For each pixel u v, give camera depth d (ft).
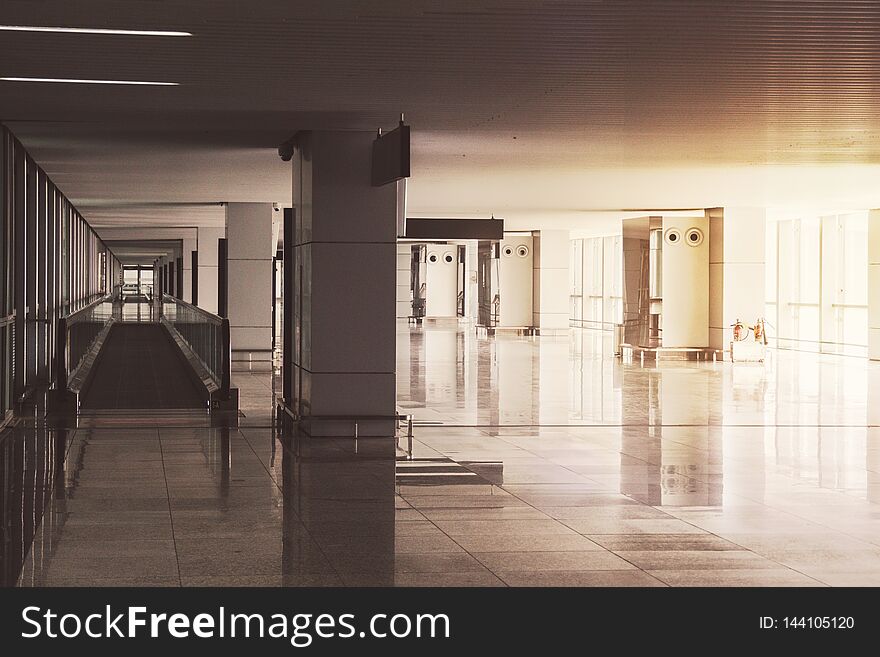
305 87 35.68
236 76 33.96
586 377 76.28
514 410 55.42
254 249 86.07
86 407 53.52
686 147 51.49
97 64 32.32
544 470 36.60
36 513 28.68
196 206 90.38
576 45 29.48
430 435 45.73
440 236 91.25
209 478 34.53
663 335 97.30
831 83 34.83
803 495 32.32
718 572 23.02
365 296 45.34
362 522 27.89
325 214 45.11
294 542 25.53
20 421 48.67
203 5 25.61
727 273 95.45
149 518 28.17
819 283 118.62
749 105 39.22
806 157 55.67
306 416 46.03
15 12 26.37
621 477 35.29
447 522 27.99
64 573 22.56
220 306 116.57
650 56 30.81
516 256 140.77
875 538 26.43
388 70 32.86
